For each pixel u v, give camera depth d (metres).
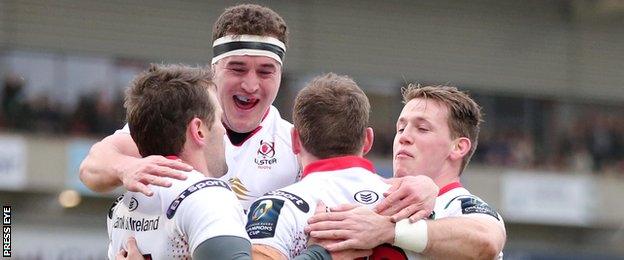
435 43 81.38
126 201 11.16
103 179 11.72
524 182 73.69
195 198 10.44
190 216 10.36
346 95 11.56
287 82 75.31
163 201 10.65
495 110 81.56
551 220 74.12
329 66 77.88
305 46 77.56
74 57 69.00
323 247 10.82
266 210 11.02
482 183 72.69
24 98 65.56
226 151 15.03
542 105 82.62
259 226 10.91
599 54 85.00
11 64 66.69
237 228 10.27
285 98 74.75
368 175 11.54
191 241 10.29
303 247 10.97
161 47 72.81
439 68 81.19
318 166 11.52
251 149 15.12
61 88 67.56
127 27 71.88
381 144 74.81
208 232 10.15
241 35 14.45
